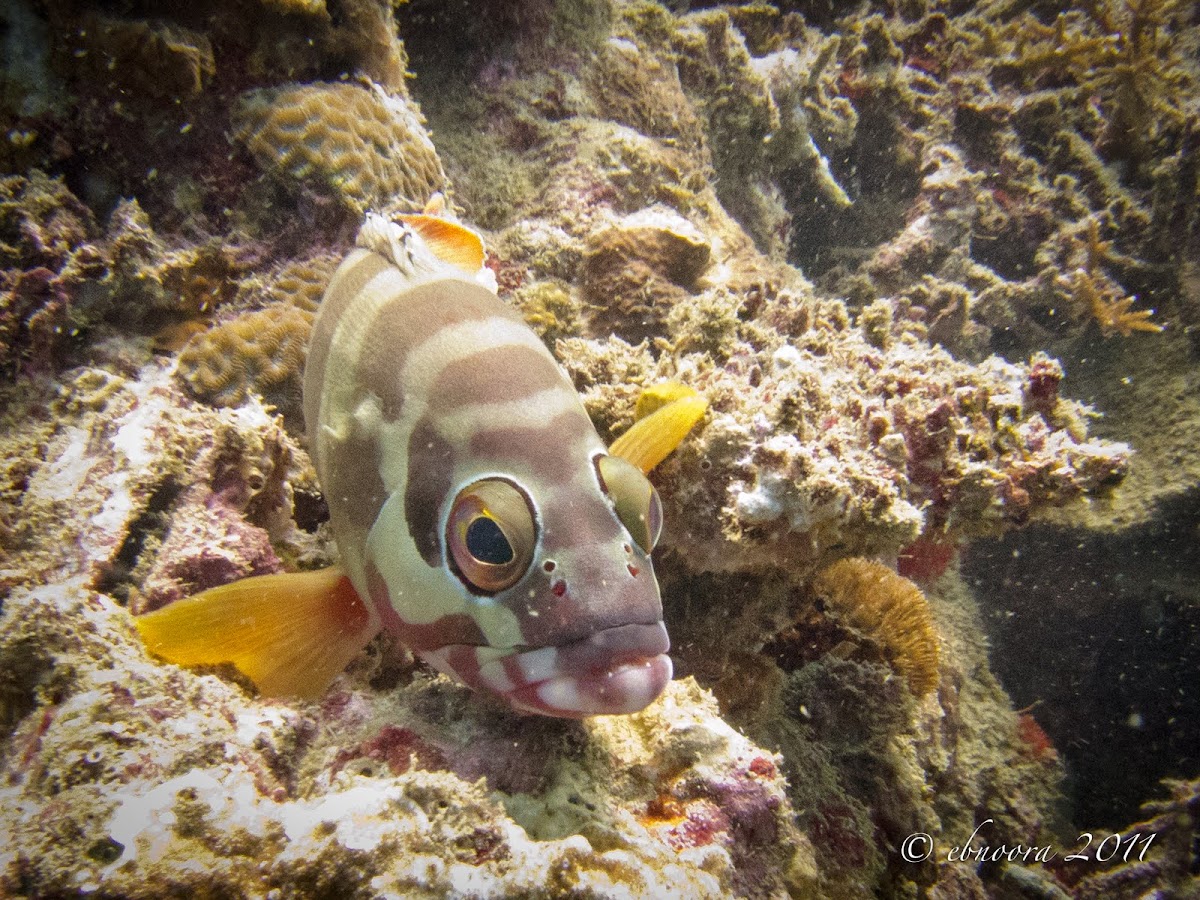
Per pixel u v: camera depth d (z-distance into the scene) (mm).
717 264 344
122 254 224
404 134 278
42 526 161
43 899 85
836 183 546
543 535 112
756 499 181
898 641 244
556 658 110
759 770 152
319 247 251
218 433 175
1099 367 549
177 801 95
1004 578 560
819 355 247
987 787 402
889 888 236
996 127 572
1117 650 555
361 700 152
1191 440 496
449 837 106
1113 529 506
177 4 228
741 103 453
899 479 199
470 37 370
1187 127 542
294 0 242
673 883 113
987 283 542
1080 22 638
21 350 210
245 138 244
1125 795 582
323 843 97
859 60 556
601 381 233
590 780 144
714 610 234
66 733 106
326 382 146
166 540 163
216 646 130
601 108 372
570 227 325
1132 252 550
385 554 127
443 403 123
